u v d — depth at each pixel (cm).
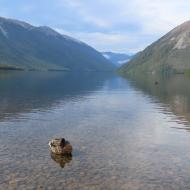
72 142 4844
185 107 8756
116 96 11644
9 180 3362
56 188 3197
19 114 7200
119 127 5981
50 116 7031
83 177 3478
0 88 13912
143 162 3981
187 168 3788
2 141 4803
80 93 12588
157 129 5853
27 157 4088
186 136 5338
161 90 14538
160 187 3259
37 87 15188
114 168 3756
